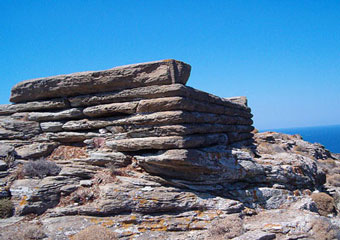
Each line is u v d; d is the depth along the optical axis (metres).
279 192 13.73
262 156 17.22
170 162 12.34
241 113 19.38
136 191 11.99
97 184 12.60
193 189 12.68
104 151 14.12
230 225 10.80
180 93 12.68
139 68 13.38
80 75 14.44
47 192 12.07
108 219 11.20
